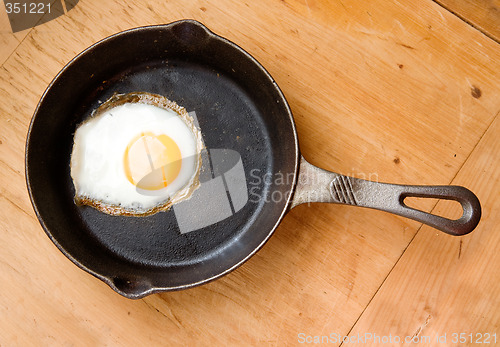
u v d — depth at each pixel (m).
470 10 0.48
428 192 0.42
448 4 0.49
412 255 0.48
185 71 0.48
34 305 0.47
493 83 0.48
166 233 0.47
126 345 0.47
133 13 0.49
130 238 0.47
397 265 0.47
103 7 0.49
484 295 0.47
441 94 0.48
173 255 0.47
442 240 0.48
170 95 0.48
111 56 0.46
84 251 0.45
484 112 0.48
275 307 0.47
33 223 0.48
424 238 0.48
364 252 0.48
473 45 0.49
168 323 0.47
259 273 0.48
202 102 0.48
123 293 0.42
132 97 0.48
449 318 0.47
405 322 0.47
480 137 0.48
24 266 0.47
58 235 0.44
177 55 0.48
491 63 0.48
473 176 0.48
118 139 0.48
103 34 0.49
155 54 0.48
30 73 0.48
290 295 0.47
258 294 0.47
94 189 0.47
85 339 0.47
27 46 0.48
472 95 0.48
